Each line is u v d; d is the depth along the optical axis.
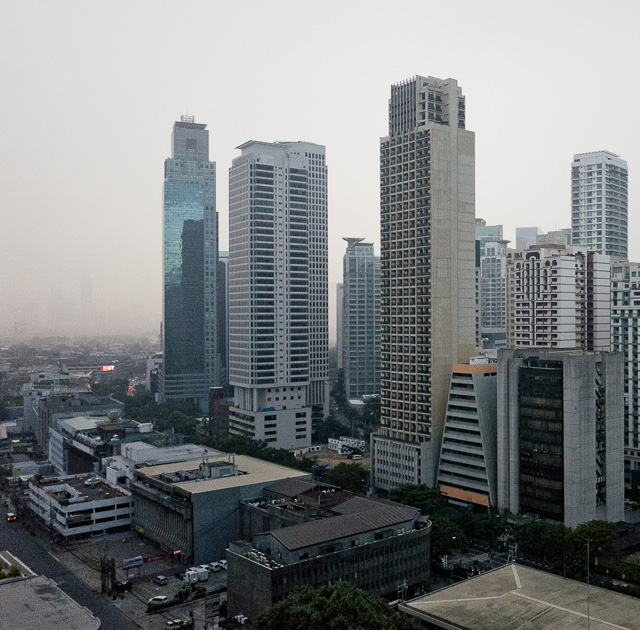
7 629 117.69
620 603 125.31
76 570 191.38
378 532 164.75
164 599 164.88
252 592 148.62
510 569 145.62
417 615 123.31
